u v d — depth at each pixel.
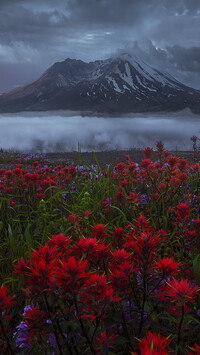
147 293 1.50
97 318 1.27
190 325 1.76
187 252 2.46
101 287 1.18
